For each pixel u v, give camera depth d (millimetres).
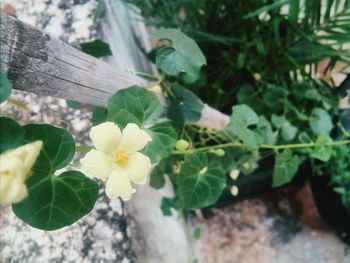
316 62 273
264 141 243
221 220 353
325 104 278
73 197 132
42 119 220
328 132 261
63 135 128
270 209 352
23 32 121
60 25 233
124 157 133
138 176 137
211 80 310
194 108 209
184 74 270
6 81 106
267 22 284
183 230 321
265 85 293
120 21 289
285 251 340
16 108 222
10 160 88
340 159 271
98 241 208
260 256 340
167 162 226
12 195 87
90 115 222
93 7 236
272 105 279
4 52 115
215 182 206
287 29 260
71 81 148
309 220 345
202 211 352
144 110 167
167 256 264
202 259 342
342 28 248
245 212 353
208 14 288
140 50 330
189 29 271
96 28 231
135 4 284
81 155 204
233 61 295
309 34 255
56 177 131
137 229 229
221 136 235
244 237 346
